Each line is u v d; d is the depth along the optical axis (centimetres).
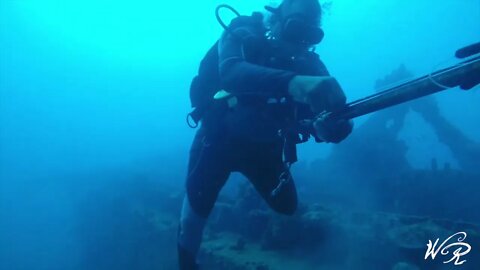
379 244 562
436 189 867
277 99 158
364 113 100
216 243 720
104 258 1141
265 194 221
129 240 1057
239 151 198
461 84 72
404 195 880
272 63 161
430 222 601
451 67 78
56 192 2145
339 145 1151
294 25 159
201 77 207
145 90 5647
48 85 5581
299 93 103
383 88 99
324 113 113
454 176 898
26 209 2041
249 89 120
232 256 627
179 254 232
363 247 579
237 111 173
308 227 632
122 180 1565
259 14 181
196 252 229
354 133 1141
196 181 210
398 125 1188
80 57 6019
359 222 651
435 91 79
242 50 148
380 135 1124
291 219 654
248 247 683
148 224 1033
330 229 623
